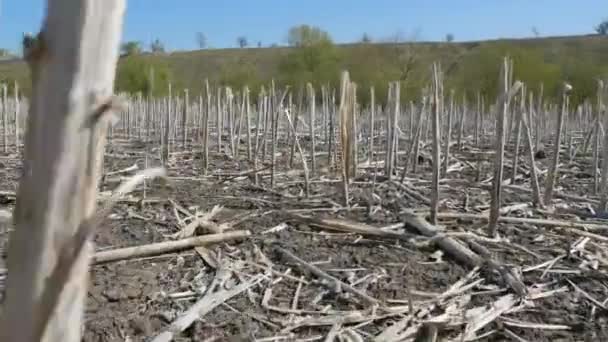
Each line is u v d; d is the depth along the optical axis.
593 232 5.86
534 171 6.79
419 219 5.80
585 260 4.97
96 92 1.14
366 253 5.11
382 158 10.91
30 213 1.15
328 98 13.34
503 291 4.31
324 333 3.65
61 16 1.12
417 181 8.48
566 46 55.31
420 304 4.02
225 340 3.48
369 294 4.22
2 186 7.70
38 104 1.13
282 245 5.24
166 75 28.55
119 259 4.71
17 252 1.16
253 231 5.70
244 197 7.25
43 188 1.14
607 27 63.69
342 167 6.60
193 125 18.72
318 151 12.19
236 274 4.51
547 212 6.54
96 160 1.17
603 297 4.26
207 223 5.73
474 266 4.74
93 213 1.18
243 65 39.12
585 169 10.13
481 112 16.66
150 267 4.66
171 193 7.51
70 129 1.13
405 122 18.69
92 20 1.13
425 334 3.25
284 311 3.88
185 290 4.22
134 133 17.12
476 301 4.15
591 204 7.21
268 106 13.34
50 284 1.15
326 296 4.20
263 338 3.51
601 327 3.80
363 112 19.22
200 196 7.34
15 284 1.16
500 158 5.34
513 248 5.21
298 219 6.06
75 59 1.12
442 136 13.95
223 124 17.50
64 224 1.15
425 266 4.81
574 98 25.27
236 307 3.95
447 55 38.72
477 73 26.77
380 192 7.64
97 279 4.29
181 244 5.01
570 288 4.43
